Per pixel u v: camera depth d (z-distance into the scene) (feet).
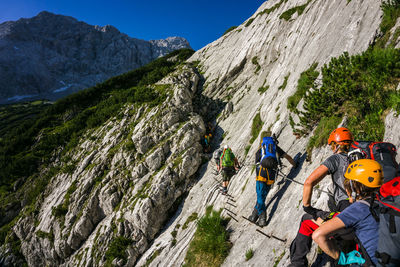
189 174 47.11
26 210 63.00
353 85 14.85
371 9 22.33
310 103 18.89
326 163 7.72
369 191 5.57
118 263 40.42
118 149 59.16
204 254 17.80
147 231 42.42
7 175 71.41
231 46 85.81
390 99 11.93
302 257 7.77
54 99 587.68
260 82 61.67
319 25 38.42
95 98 94.38
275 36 61.93
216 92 73.05
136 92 77.20
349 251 5.87
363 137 12.80
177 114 59.36
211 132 60.13
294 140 21.09
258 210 14.70
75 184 57.72
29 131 85.20
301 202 12.39
